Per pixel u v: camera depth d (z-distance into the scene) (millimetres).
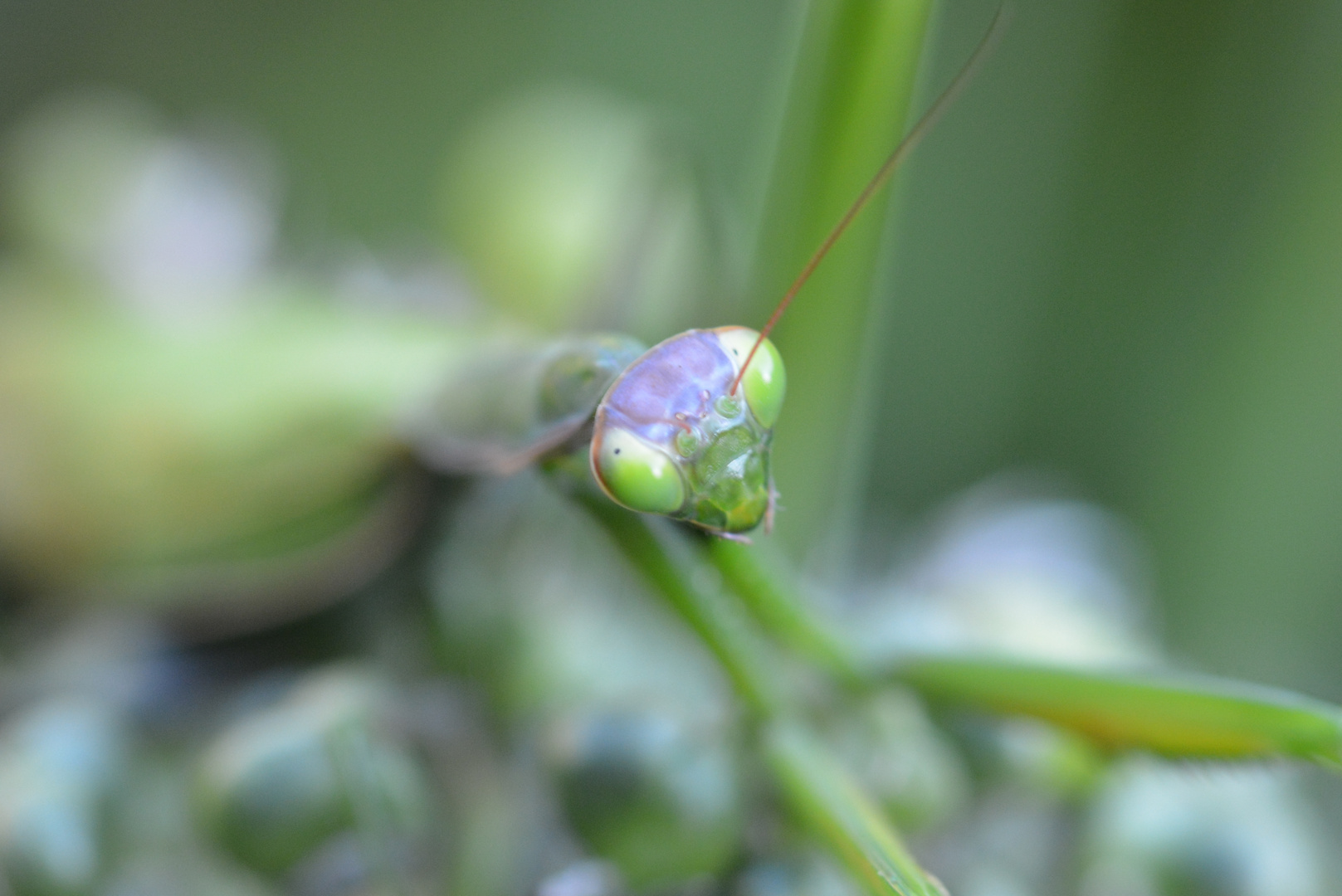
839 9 137
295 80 301
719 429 128
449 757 142
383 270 205
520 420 139
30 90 302
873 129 138
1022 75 241
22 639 171
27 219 218
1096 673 133
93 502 166
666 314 169
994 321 238
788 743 131
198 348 173
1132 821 138
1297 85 203
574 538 163
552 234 202
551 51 293
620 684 150
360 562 153
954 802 138
